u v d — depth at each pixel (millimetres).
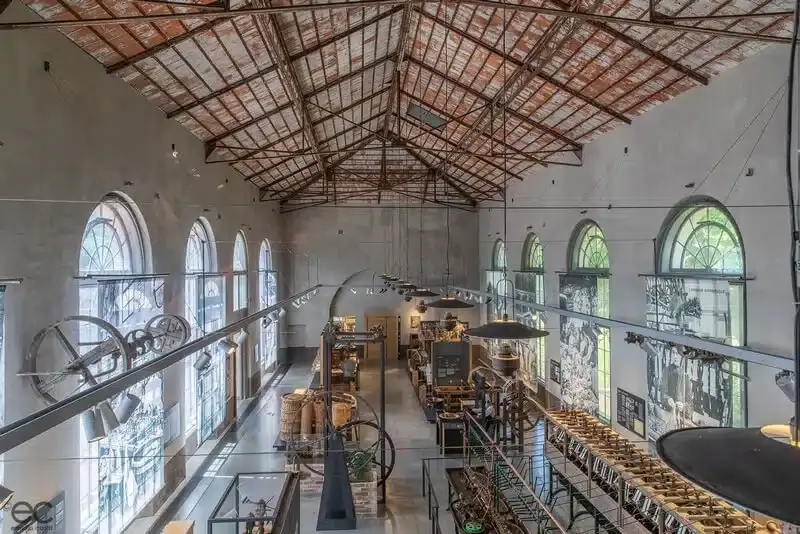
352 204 22016
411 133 17109
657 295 9508
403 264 22172
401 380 19000
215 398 13023
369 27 9945
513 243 17906
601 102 10188
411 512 9273
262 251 18219
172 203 9625
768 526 5363
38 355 5633
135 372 2889
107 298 7457
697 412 8398
